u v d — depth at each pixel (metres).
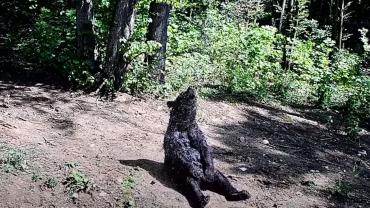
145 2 6.11
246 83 7.94
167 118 5.81
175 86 6.96
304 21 10.91
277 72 9.10
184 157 4.02
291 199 4.36
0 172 3.79
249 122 6.55
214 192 4.09
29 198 3.60
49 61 6.48
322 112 7.99
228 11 12.07
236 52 8.66
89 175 3.97
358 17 15.98
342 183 4.97
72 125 5.02
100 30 6.47
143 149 4.77
